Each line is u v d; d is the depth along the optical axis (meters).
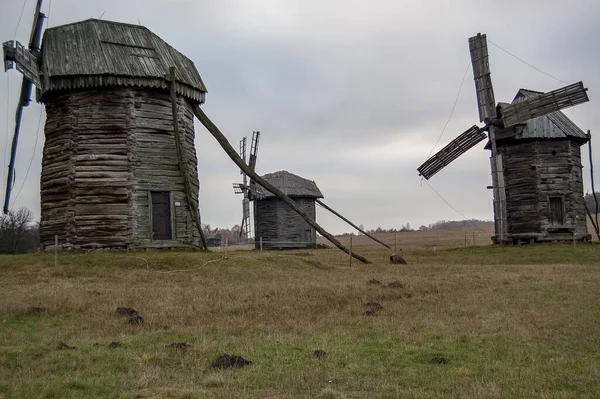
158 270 25.53
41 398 8.77
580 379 9.73
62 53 31.27
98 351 11.71
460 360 11.23
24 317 15.49
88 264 25.86
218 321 15.09
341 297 18.77
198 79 35.41
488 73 46.59
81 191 30.42
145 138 31.62
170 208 32.03
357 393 9.18
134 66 31.52
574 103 44.53
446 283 22.50
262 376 10.05
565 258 36.47
